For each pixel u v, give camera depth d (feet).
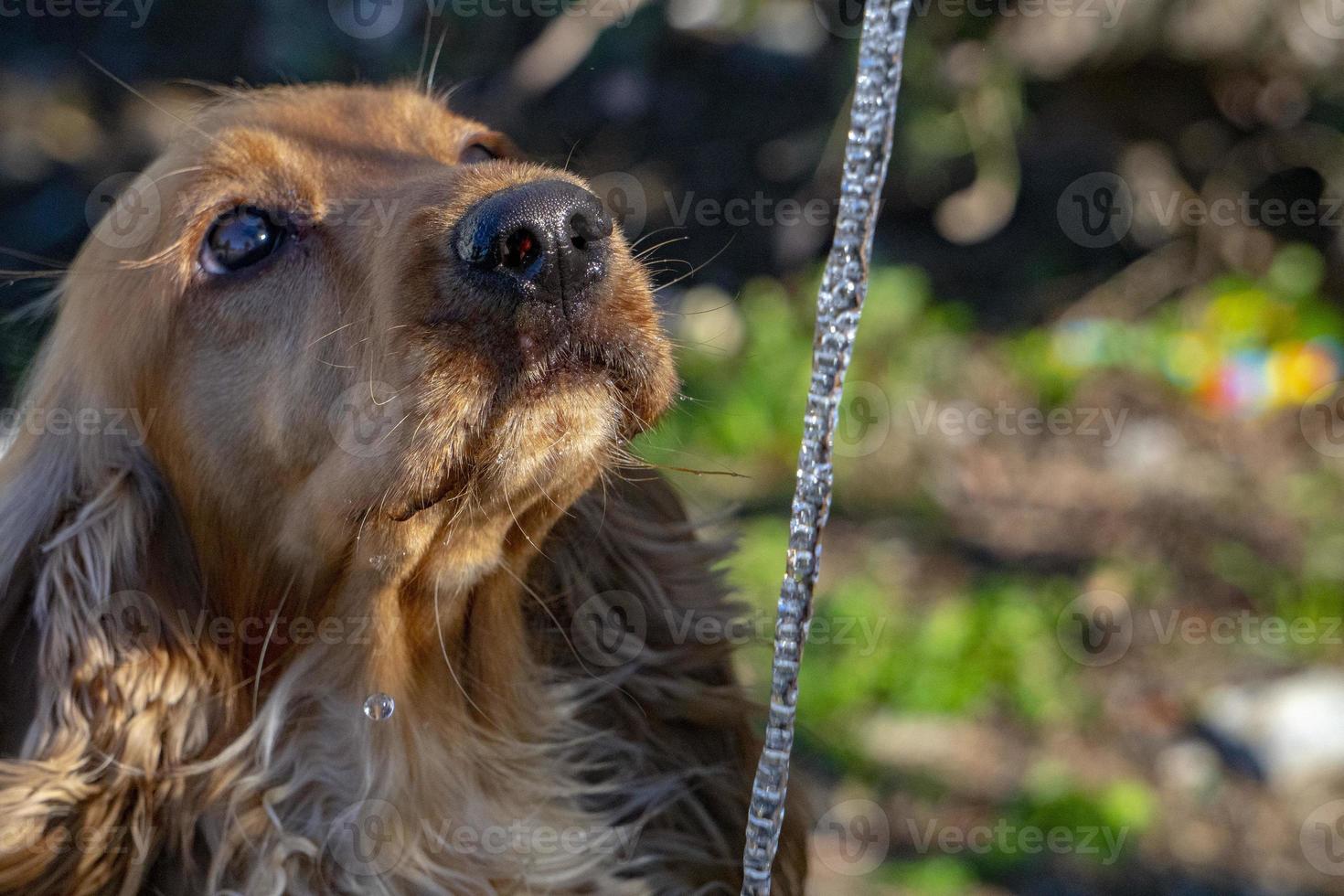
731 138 32.81
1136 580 23.79
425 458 9.77
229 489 11.23
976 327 31.86
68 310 12.05
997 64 29.01
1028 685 21.21
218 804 11.33
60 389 11.81
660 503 13.12
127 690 10.85
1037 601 23.02
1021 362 30.50
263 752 11.44
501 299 9.50
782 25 34.17
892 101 8.28
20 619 11.14
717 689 13.03
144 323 11.26
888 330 30.22
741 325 29.81
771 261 31.48
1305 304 30.71
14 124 31.89
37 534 11.28
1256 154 31.27
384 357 9.95
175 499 11.52
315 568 11.06
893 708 20.88
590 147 31.99
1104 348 30.89
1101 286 32.37
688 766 13.05
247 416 10.96
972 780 19.51
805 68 33.47
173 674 11.09
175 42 33.06
